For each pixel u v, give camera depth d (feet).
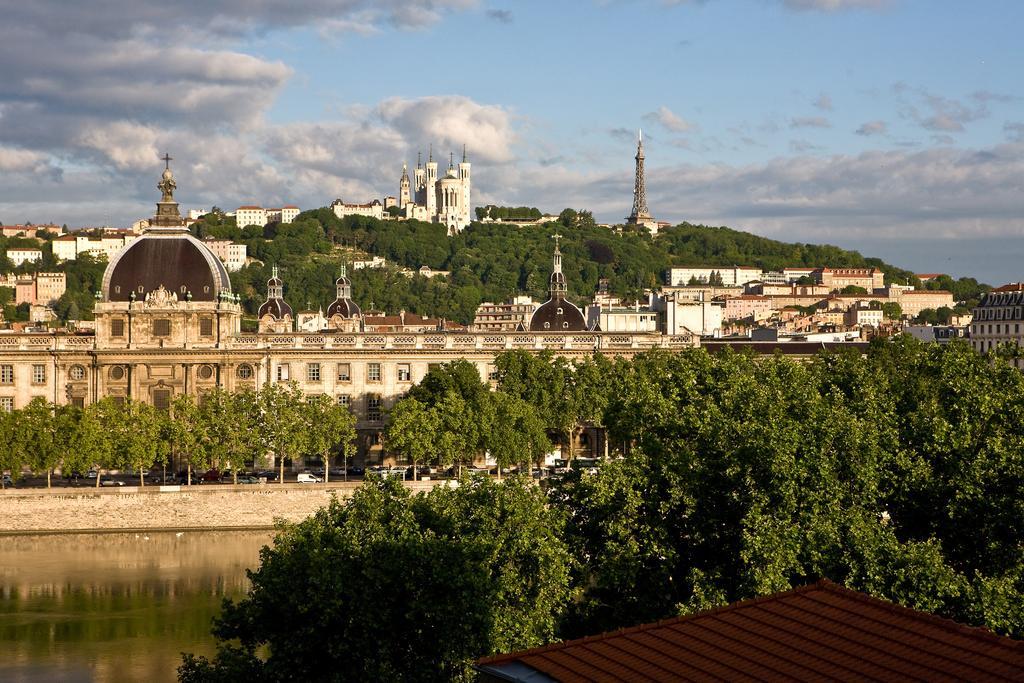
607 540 401.90
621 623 391.45
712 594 364.17
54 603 565.12
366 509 389.60
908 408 588.91
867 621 225.35
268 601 366.02
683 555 413.39
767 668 211.61
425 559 350.43
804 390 574.97
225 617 371.56
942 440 449.89
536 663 224.12
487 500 391.86
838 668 209.05
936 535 423.64
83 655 485.15
